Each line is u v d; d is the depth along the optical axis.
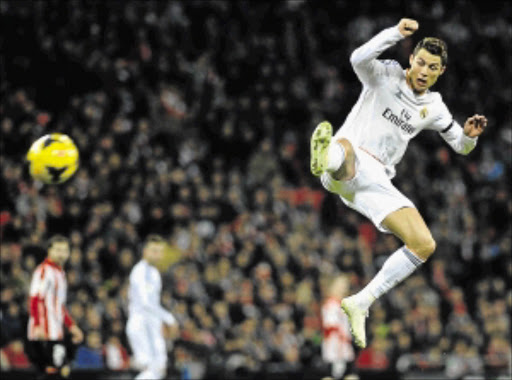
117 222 49.31
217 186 54.09
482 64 71.56
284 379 43.38
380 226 22.77
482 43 72.94
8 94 55.75
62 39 59.16
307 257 51.28
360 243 53.75
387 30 22.14
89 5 60.84
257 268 49.12
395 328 49.00
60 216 49.03
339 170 22.64
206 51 64.88
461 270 56.28
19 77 56.91
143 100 58.47
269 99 62.56
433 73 22.47
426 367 46.56
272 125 60.91
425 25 71.25
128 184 52.59
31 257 44.75
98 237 47.97
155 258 40.03
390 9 72.69
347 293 50.34
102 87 58.03
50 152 28.56
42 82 57.00
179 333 44.84
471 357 47.44
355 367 44.72
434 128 23.97
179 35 64.62
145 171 53.59
